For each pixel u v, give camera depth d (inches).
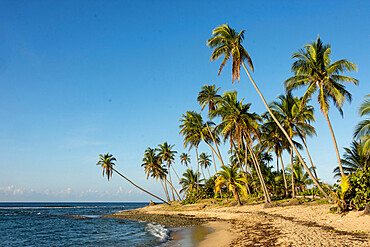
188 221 1144.8
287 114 1217.4
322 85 875.4
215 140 1828.2
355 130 821.9
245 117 1187.3
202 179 2159.2
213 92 1636.3
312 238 450.6
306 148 1302.9
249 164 1898.4
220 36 1014.4
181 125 1847.9
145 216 1664.6
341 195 674.8
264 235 549.6
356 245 377.4
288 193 1396.4
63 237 866.8
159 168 2479.1
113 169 2287.2
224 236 621.3
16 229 1146.0
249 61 999.0
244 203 1412.4
